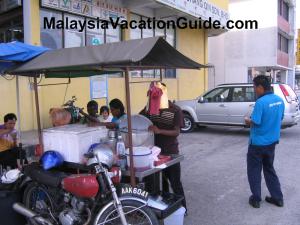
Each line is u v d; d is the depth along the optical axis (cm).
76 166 379
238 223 443
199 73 1977
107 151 364
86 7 1195
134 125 440
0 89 934
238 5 2753
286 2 3284
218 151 883
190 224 441
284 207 495
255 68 2970
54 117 511
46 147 407
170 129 440
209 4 1736
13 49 417
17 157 578
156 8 1551
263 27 2684
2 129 587
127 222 343
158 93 429
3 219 390
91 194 335
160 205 371
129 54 322
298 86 4988
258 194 491
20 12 1065
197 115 1194
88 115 713
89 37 1230
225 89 1153
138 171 371
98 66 344
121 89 1352
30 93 1005
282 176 647
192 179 634
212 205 505
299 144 965
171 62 395
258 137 477
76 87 1155
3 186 405
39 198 400
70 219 352
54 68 362
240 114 1109
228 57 2814
